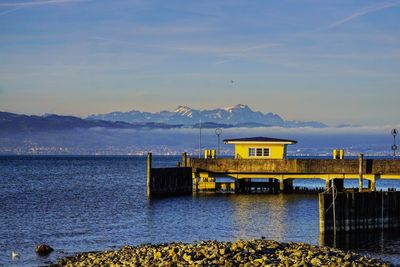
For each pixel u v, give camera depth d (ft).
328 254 114.73
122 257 116.06
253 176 265.54
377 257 131.03
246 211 210.18
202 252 110.32
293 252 113.70
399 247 142.20
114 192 305.32
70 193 298.76
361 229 155.63
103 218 196.44
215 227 175.73
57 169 635.25
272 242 122.42
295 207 220.84
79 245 147.33
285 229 170.91
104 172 565.12
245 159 262.67
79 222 187.32
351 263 106.93
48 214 207.31
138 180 426.51
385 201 159.74
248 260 106.52
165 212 210.18
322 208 151.12
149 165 255.70
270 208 218.18
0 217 198.18
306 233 163.43
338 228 152.15
